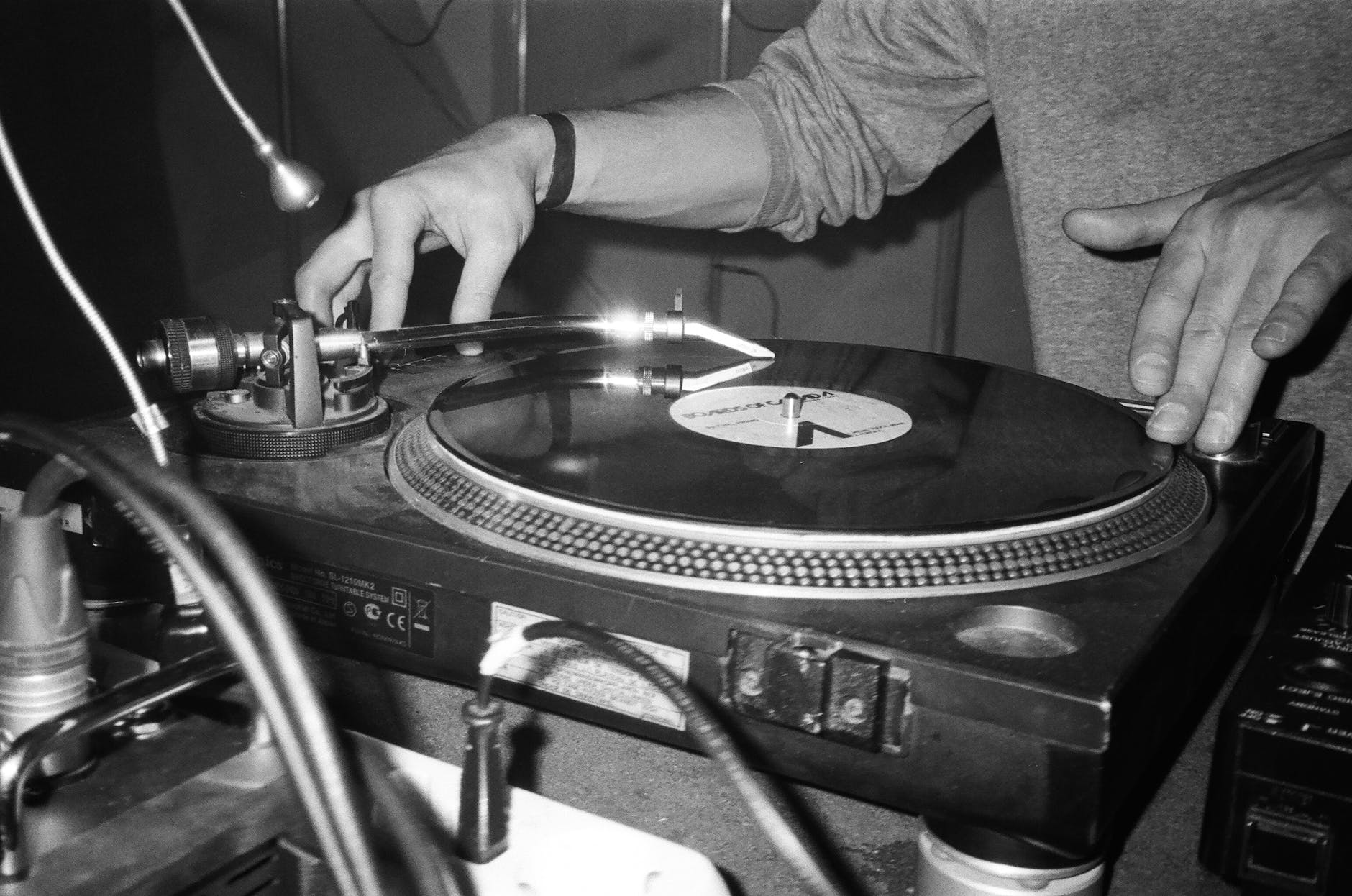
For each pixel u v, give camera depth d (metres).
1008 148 1.26
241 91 3.96
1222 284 0.73
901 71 1.25
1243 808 0.47
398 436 0.72
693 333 0.86
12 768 0.38
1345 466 1.07
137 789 0.43
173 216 4.06
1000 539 0.55
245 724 0.48
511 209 0.94
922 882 0.50
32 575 0.43
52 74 3.96
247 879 0.43
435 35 3.97
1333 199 0.74
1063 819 0.43
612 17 3.80
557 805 0.50
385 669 0.69
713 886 0.46
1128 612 0.50
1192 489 0.66
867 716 0.46
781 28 3.58
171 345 0.66
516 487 0.58
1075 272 1.24
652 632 0.50
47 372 3.76
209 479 0.64
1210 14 1.13
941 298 3.70
